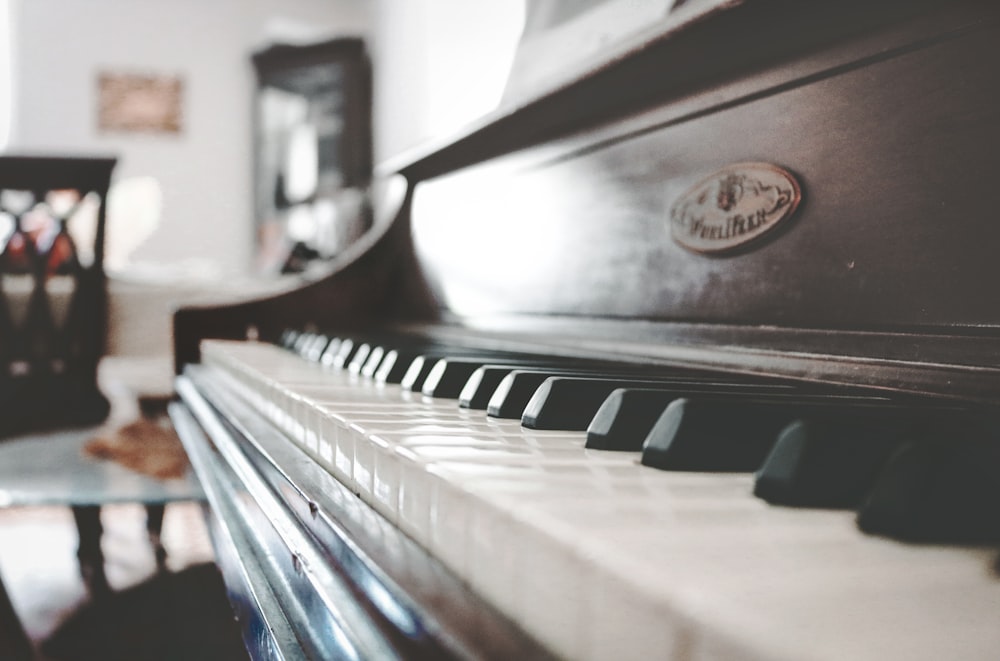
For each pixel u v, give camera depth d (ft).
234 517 3.11
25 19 19.34
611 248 3.51
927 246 2.07
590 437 1.70
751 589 0.87
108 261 19.56
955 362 1.95
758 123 2.73
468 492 1.29
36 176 8.47
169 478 6.46
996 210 1.91
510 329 4.26
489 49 12.57
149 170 19.90
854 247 2.29
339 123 18.86
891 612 0.83
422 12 15.81
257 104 19.54
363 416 2.14
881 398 1.94
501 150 4.63
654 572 0.91
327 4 20.79
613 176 3.55
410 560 1.43
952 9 2.07
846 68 2.39
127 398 9.16
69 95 19.58
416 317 5.63
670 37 2.69
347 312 6.21
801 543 1.04
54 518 10.89
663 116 3.23
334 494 1.95
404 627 1.26
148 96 19.88
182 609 6.63
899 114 2.20
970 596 0.88
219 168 20.22
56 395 8.43
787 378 2.40
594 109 3.71
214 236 20.20
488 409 2.22
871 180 2.27
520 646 1.08
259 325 6.07
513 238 4.41
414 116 16.37
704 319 2.88
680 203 3.07
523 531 1.12
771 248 2.60
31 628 6.38
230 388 4.13
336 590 1.62
